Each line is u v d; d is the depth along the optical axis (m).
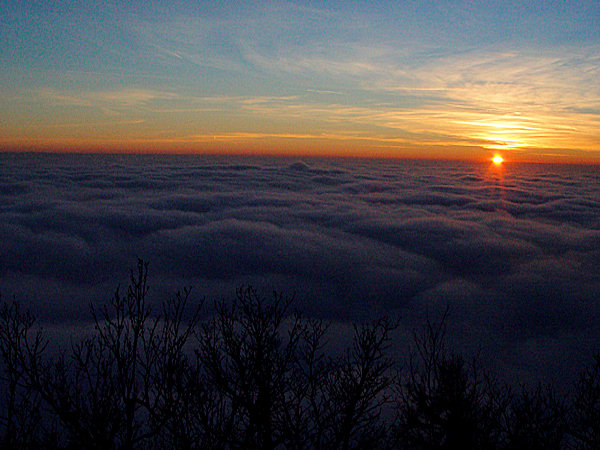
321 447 7.00
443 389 6.51
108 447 5.36
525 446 5.91
